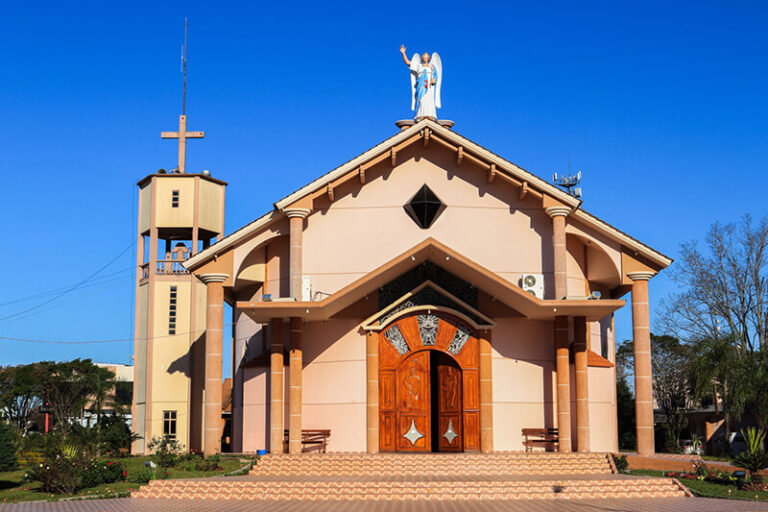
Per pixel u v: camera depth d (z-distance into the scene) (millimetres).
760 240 44500
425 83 32219
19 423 63594
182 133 42562
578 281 32375
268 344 33031
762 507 19953
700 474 25000
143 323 40312
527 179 30625
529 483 22812
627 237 30438
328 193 30969
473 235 31703
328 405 31031
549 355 31281
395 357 31125
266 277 32688
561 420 29531
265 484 22922
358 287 28797
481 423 30391
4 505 21266
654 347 57625
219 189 42094
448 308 31016
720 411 44688
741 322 44875
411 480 23750
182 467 27297
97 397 59500
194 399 39156
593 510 19562
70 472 23734
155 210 40781
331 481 23359
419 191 31797
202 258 30203
